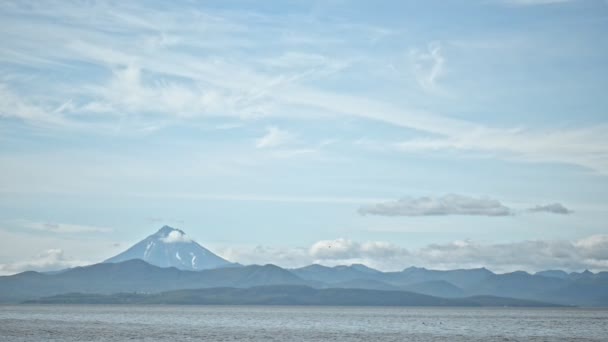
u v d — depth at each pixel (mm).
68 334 176250
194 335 177875
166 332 189625
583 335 189875
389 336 182625
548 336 185250
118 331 192125
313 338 172250
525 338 177000
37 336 168125
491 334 194125
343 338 173375
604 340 170000
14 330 190125
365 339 170375
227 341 158750
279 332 195500
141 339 162250
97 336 170250
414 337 179750
